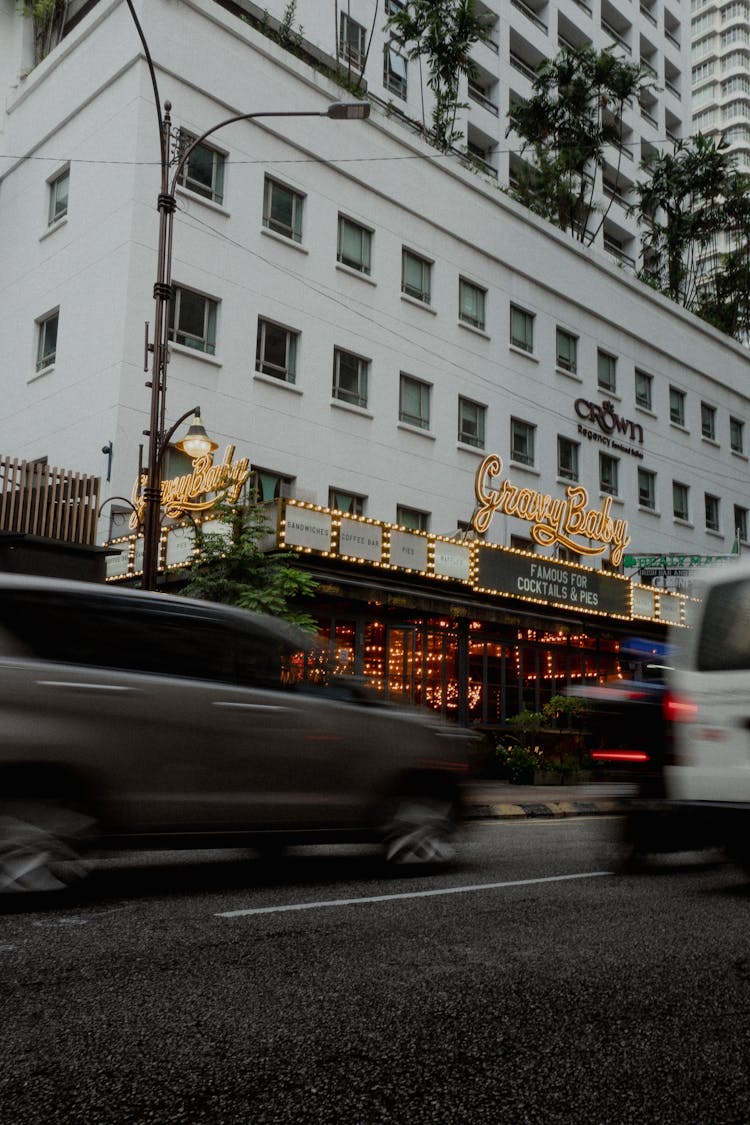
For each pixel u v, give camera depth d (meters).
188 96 22.53
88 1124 2.72
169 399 21.06
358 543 18.84
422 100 34.91
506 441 29.11
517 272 30.64
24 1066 3.16
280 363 23.69
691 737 6.89
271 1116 2.80
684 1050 3.41
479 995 4.03
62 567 16.66
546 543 23.91
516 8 42.62
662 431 35.88
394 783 7.41
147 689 6.27
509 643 23.05
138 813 6.13
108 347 21.05
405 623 20.64
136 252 21.17
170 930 5.21
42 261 23.94
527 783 19.39
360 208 26.02
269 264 23.56
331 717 7.12
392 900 6.23
